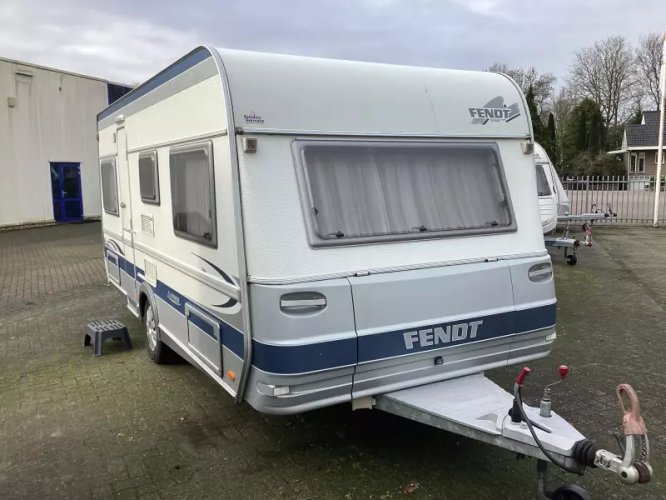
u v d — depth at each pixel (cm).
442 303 342
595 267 1021
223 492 328
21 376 513
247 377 321
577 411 423
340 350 311
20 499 322
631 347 571
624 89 4859
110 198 639
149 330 539
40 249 1358
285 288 300
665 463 350
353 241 325
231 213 318
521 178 391
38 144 1831
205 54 338
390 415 425
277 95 320
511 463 356
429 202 356
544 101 4709
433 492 325
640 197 1923
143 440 389
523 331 374
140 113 486
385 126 348
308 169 321
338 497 321
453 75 384
